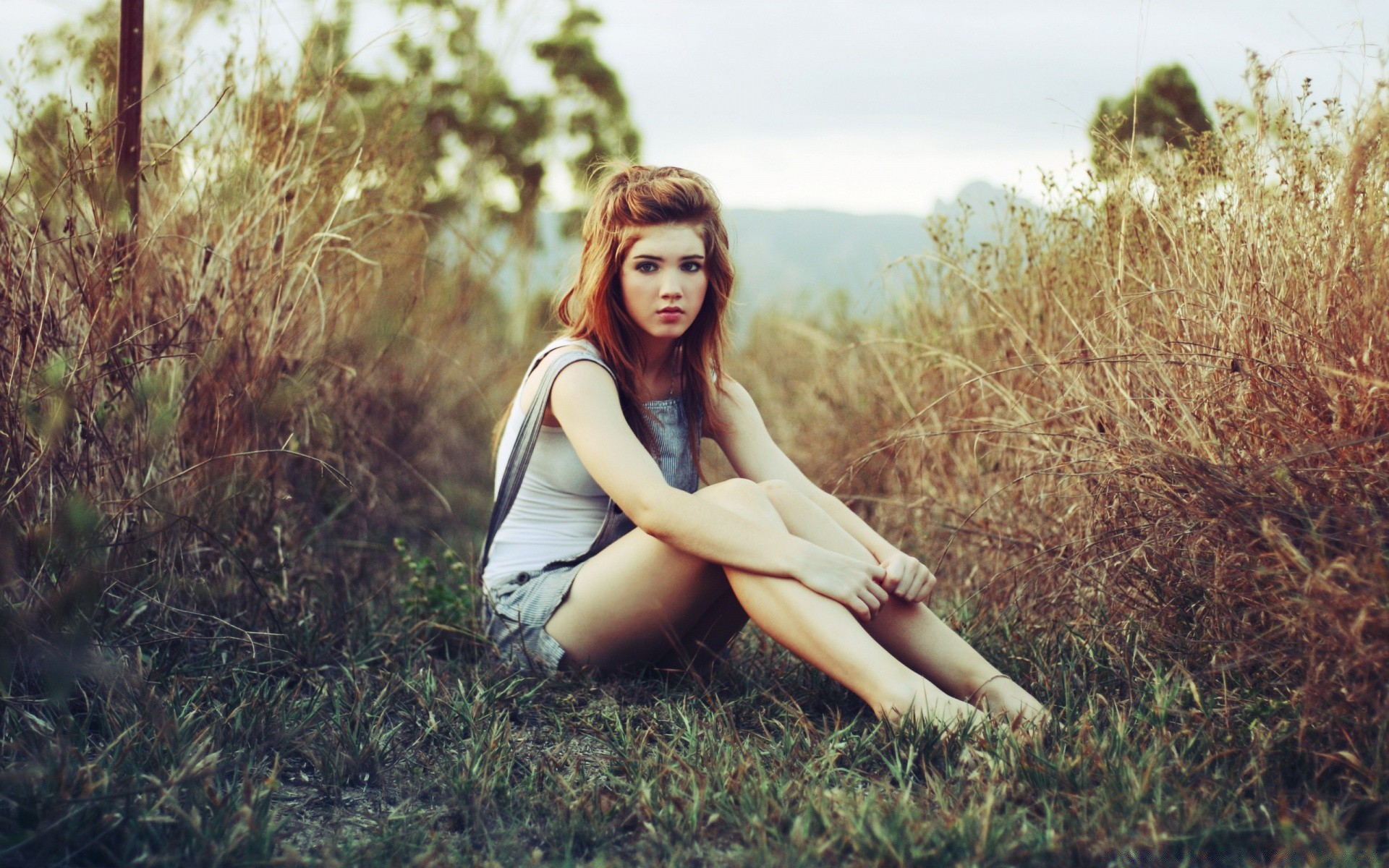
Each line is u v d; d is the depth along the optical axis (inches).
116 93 96.0
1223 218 85.4
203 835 54.4
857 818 57.4
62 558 74.1
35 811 53.9
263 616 90.4
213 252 97.5
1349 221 75.8
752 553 74.8
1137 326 94.4
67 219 85.4
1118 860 53.5
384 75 150.6
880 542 83.5
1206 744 65.2
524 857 57.0
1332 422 72.7
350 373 127.1
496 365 197.0
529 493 89.2
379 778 67.3
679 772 66.2
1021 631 89.2
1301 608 64.7
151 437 88.7
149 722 67.0
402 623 96.6
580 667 84.3
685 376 89.8
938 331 131.3
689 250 82.2
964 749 65.6
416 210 156.1
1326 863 51.3
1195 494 73.3
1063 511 97.5
